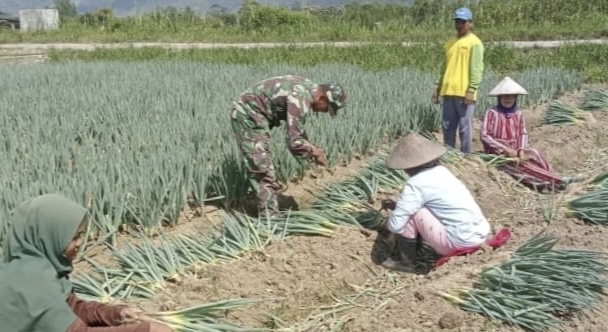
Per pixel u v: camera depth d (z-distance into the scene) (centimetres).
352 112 1052
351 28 3180
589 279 575
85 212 384
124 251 616
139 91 1348
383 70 1820
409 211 629
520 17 2970
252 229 657
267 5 3697
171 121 1014
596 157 1063
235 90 1343
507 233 668
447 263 625
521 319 532
